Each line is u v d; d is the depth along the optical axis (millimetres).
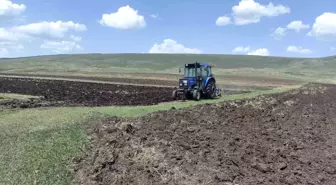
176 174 11289
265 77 83000
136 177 11016
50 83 47156
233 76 83250
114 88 41531
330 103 28969
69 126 15047
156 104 25172
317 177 11945
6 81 49219
